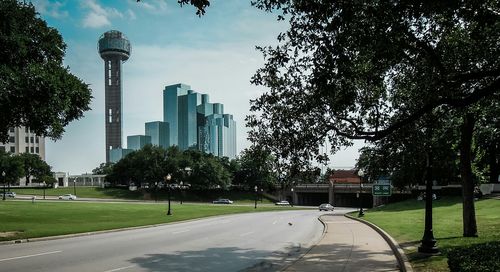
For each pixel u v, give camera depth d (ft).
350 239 71.15
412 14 31.53
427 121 48.75
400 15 32.19
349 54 35.83
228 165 445.37
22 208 148.36
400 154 55.11
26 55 81.71
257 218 150.30
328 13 31.60
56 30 89.66
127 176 437.99
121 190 427.33
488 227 74.69
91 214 133.28
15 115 82.17
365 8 33.04
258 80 47.29
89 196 396.57
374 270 41.63
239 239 75.97
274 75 42.45
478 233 66.95
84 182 551.18
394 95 49.42
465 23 41.96
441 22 39.06
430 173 49.60
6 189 425.69
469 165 64.03
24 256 50.98
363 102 46.24
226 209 208.44
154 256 52.80
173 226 107.96
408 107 47.91
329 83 34.91
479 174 145.38
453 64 43.73
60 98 84.28
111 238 75.15
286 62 37.93
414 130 48.78
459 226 80.48
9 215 113.60
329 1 30.91
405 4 30.66
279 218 151.74
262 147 50.16
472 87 44.75
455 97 40.55
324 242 66.74
